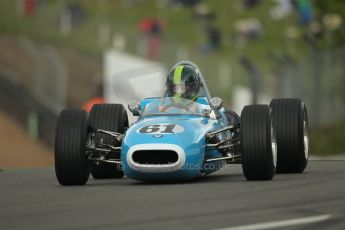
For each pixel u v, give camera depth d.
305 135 43.03
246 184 34.53
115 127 40.97
